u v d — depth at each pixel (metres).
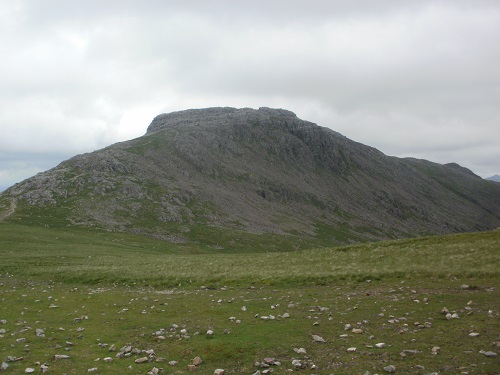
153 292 32.94
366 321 19.42
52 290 34.72
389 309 21.89
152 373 13.69
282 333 18.05
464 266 33.84
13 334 19.08
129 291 34.03
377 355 14.55
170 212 172.75
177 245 120.75
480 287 26.03
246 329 19.02
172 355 15.73
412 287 28.31
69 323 21.47
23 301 28.22
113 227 139.38
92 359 15.44
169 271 44.19
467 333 16.44
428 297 24.19
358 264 41.34
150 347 16.81
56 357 15.46
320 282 33.47
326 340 16.75
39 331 19.25
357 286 31.00
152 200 183.25
